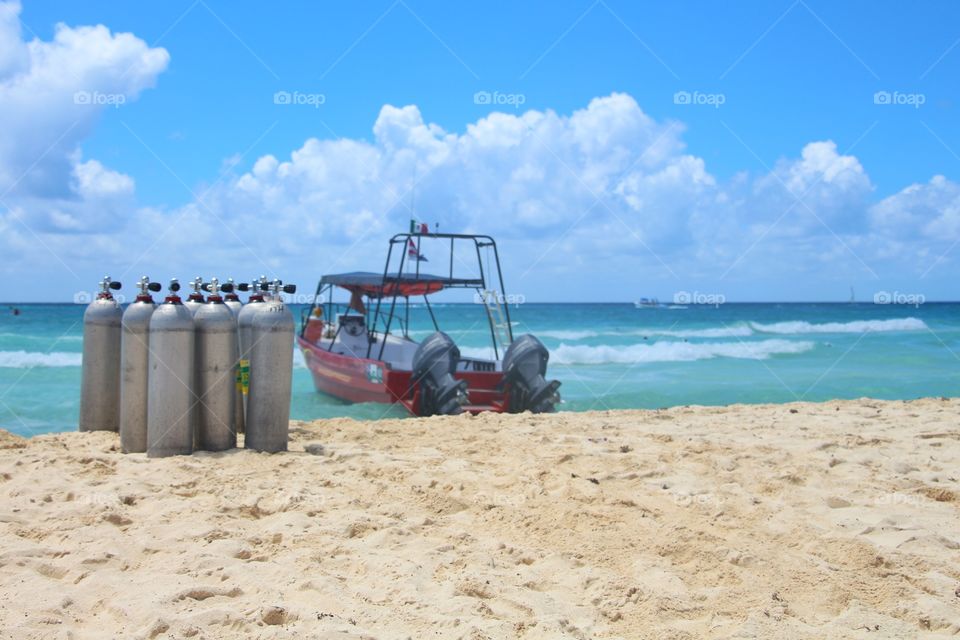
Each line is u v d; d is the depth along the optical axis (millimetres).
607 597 3844
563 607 3721
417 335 38250
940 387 19828
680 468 6418
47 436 7566
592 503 5359
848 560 4375
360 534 4812
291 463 6527
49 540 4555
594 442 7473
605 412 9930
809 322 52438
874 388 19750
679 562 4398
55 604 3570
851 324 45062
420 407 13539
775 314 67375
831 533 4773
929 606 3736
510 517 5105
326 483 5891
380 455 6871
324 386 16875
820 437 7766
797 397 18516
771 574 4168
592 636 3443
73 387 18234
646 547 4555
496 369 15672
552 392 13180
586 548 4555
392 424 8797
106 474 6078
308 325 18906
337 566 4223
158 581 3904
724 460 6551
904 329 45062
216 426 6902
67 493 5441
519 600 3754
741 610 3734
